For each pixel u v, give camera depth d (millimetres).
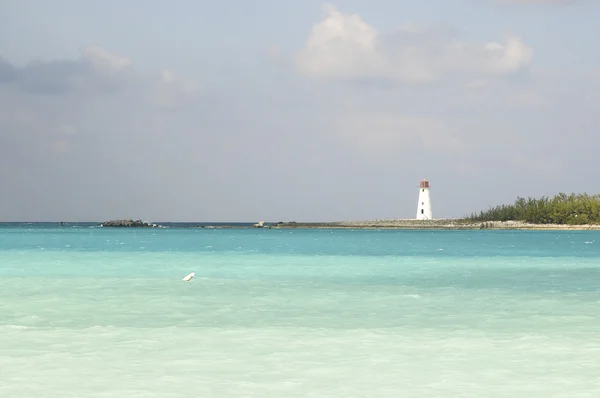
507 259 73562
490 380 18828
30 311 31000
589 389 17922
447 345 23406
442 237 164625
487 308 32438
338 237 164500
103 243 119938
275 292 39094
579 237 162375
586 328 26844
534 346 23234
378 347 23031
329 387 18094
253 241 133375
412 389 17922
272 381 18656
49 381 18484
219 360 21047
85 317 29328
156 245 110875
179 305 33219
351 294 38219
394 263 66000
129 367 20078
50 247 101812
